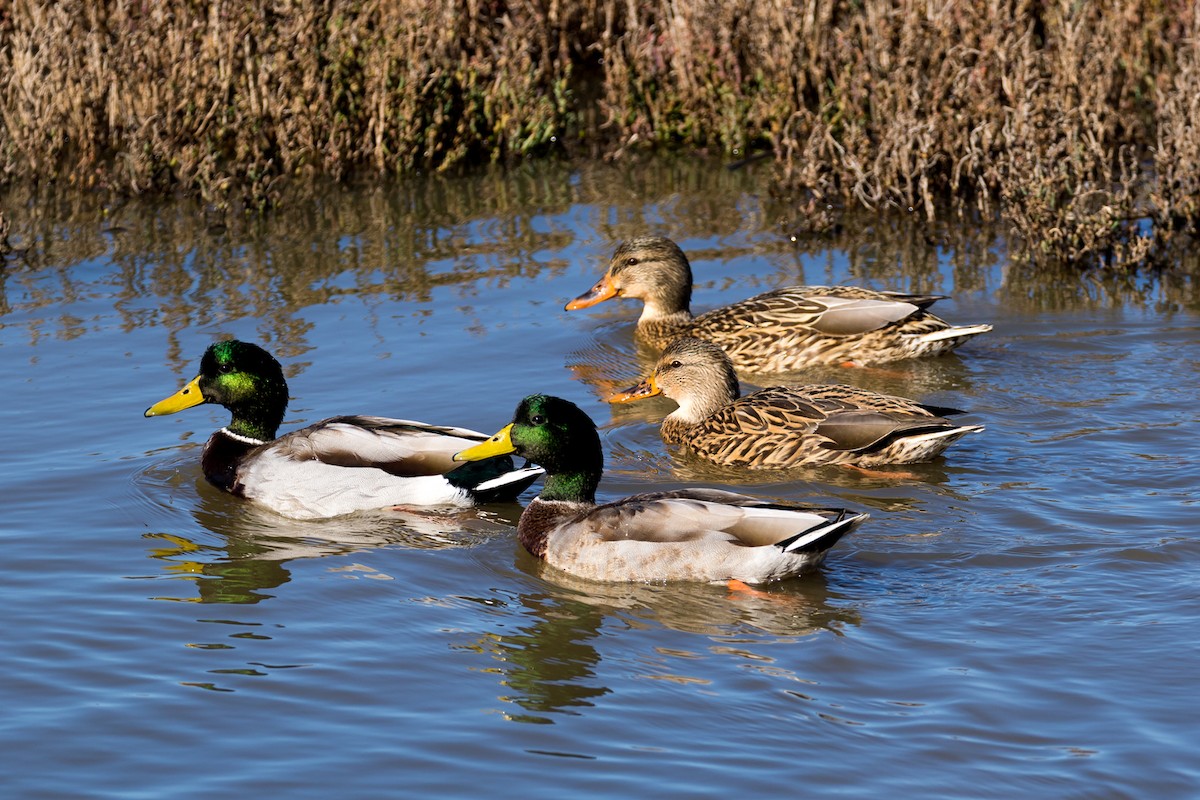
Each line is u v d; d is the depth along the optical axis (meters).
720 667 10.15
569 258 20.30
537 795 8.55
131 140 22.97
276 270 19.77
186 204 22.66
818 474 13.73
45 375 15.98
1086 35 23.88
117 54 24.03
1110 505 12.59
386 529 12.84
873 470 13.76
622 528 11.70
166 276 19.47
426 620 10.96
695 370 15.12
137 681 9.91
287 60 23.86
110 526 12.66
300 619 10.94
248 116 23.53
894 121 22.19
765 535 11.34
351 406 15.16
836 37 24.17
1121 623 10.58
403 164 24.30
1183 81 21.81
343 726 9.35
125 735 9.21
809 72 24.95
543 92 26.61
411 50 24.19
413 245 20.88
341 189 23.53
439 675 10.06
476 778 8.74
